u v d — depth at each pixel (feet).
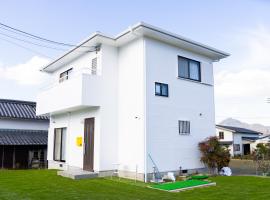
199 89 37.86
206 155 34.88
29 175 32.09
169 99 33.45
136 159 30.50
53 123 45.93
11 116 55.72
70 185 25.40
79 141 36.32
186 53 36.91
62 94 36.47
